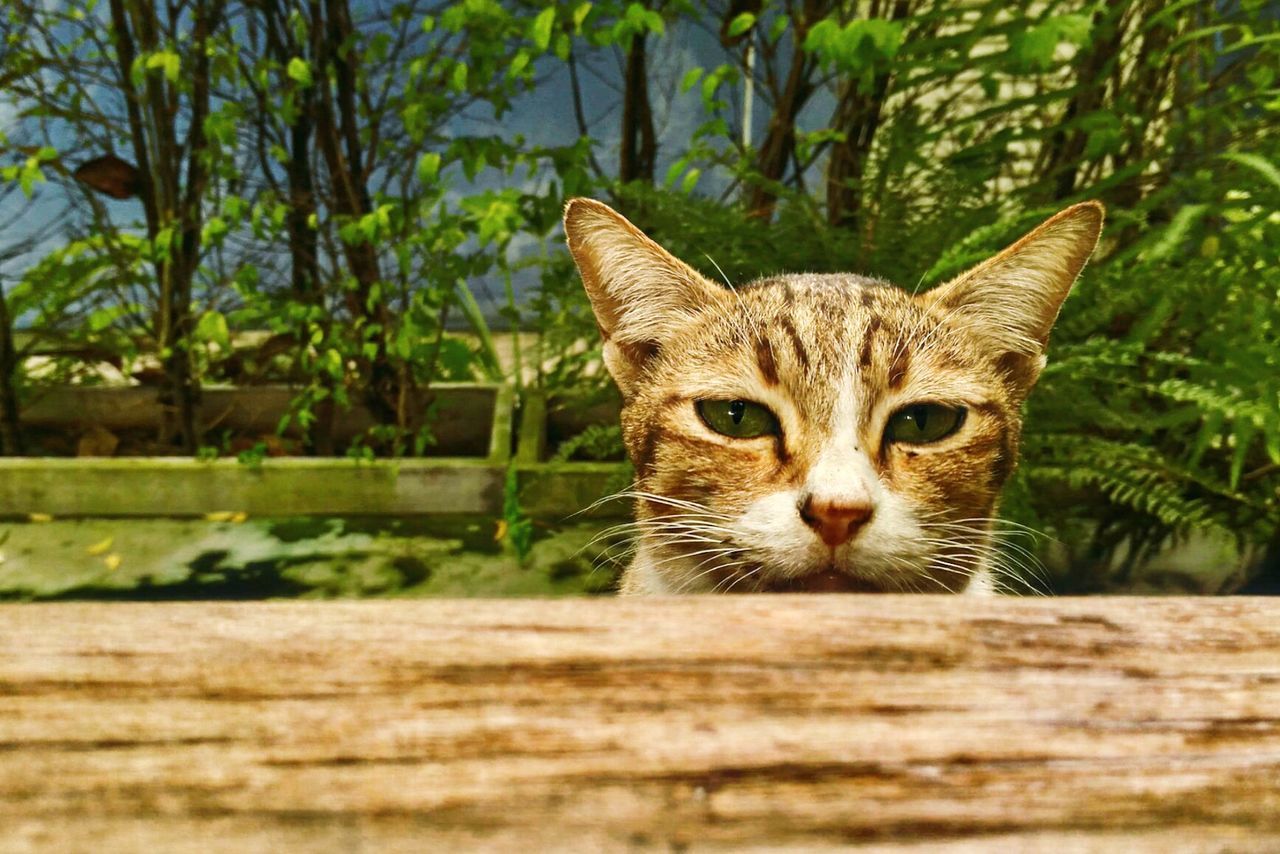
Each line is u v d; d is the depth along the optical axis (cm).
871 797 10
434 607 11
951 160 44
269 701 10
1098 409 37
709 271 43
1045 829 9
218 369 53
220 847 9
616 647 11
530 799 9
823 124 61
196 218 47
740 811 9
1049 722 10
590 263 26
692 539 24
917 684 10
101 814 9
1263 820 10
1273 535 38
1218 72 51
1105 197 46
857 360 24
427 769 10
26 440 50
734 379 24
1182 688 10
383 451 50
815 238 43
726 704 10
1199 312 38
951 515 24
